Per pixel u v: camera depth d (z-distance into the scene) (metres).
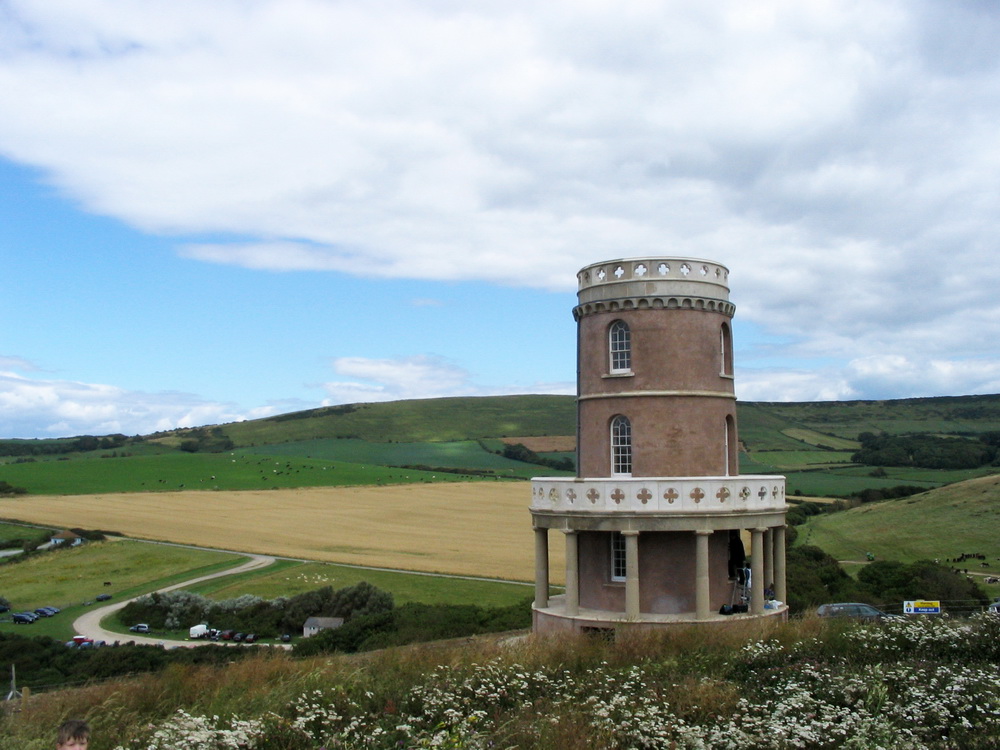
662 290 38.81
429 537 118.19
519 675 22.23
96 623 79.81
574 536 37.44
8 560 103.69
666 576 37.62
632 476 38.78
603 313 39.94
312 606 78.38
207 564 101.31
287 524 127.12
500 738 18.05
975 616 25.88
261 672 24.52
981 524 95.00
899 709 18.11
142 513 132.25
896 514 107.62
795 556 77.38
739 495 36.69
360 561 100.19
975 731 17.38
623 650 26.89
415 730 19.27
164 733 17.91
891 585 67.88
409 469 195.38
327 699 21.23
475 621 63.97
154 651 62.56
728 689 20.73
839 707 19.11
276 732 18.88
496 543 113.75
